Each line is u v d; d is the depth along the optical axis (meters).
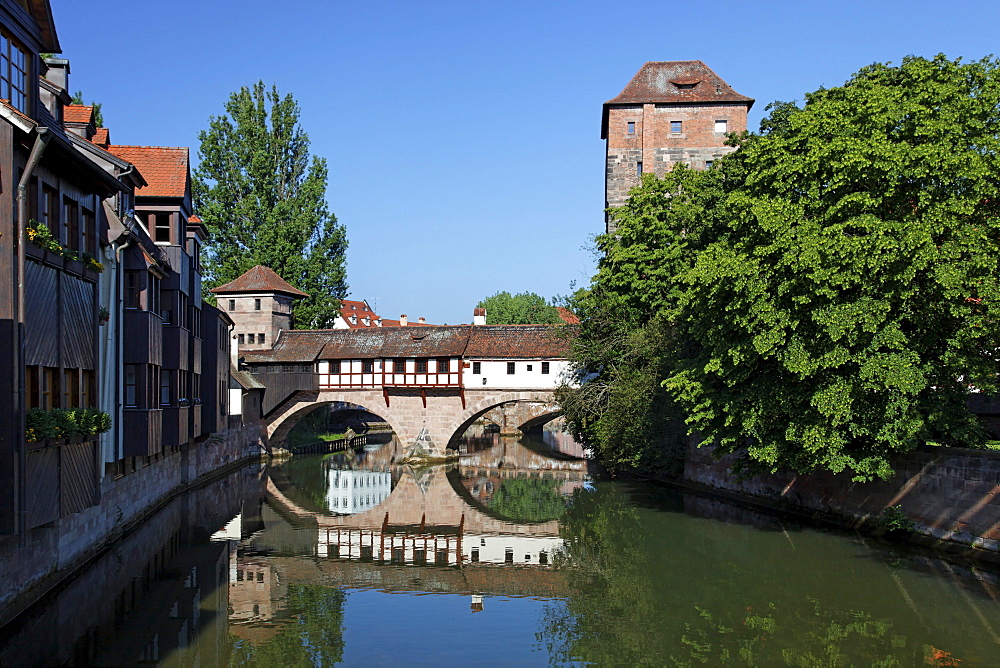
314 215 62.97
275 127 63.94
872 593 17.22
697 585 18.80
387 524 28.86
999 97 17.97
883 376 17.98
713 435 23.52
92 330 17.28
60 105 20.02
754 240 19.83
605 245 37.84
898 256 16.97
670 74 49.12
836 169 17.92
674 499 31.92
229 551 23.05
